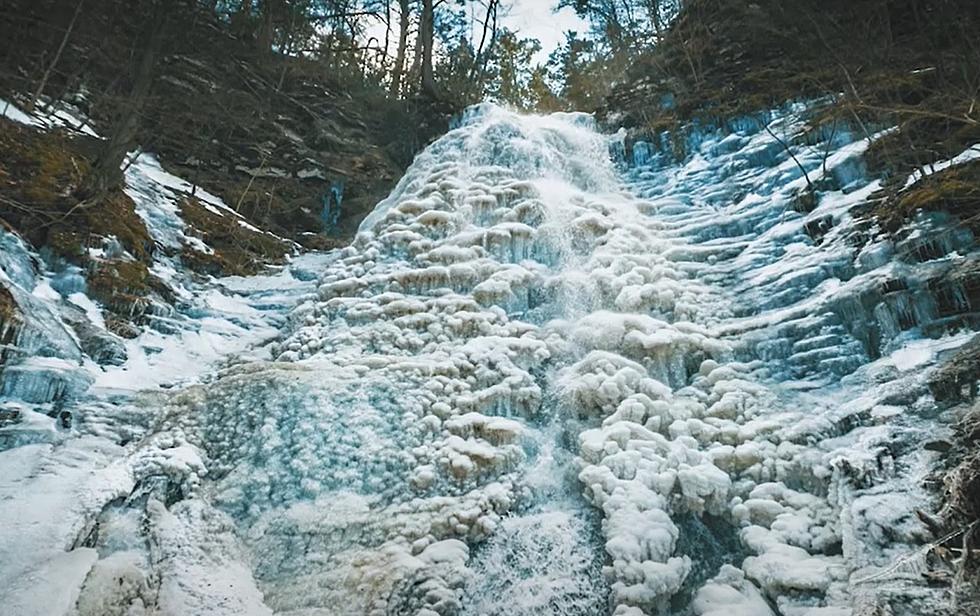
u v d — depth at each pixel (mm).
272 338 7457
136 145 10977
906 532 3525
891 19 10609
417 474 4773
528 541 4387
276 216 12852
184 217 9703
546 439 5367
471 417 5219
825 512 4051
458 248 7559
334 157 14531
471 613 3928
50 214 6496
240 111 13133
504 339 6180
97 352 5867
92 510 4090
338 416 5227
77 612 3389
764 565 3807
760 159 9250
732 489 4480
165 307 7203
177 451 4746
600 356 5766
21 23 10180
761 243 7273
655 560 3988
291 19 16609
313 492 4660
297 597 3938
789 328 5668
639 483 4492
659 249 7719
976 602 2990
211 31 13125
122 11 11047
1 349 4898
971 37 8617
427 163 11336
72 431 4840
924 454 3928
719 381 5395
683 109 12047
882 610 3150
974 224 5277
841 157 7629
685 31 14992
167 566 3904
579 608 3930
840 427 4590
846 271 5910
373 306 6809
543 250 7852
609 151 12125
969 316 4789
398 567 4016
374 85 17984
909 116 7312
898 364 4863
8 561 3572
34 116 8711
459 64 21594
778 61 11977
